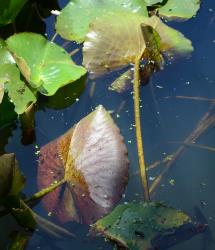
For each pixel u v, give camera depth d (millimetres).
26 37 1238
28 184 1136
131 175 1133
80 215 1076
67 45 1333
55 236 1068
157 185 1118
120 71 1266
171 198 1100
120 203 1090
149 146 1173
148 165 1147
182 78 1263
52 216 1086
